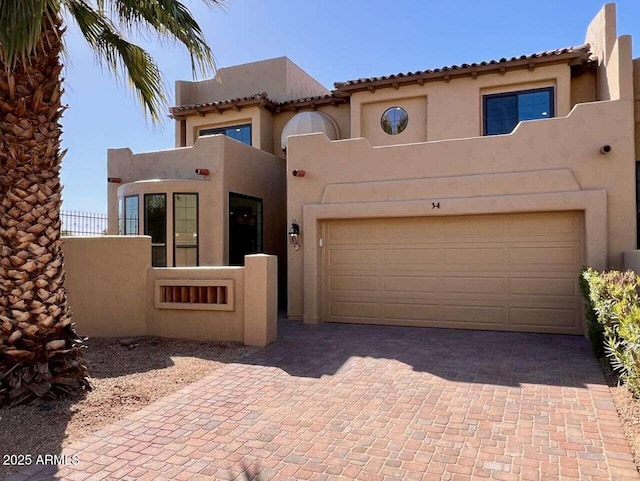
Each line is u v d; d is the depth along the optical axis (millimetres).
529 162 12945
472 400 7461
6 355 7449
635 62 13961
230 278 11852
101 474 5285
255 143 20766
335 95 19422
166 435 6316
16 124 7266
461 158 13641
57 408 7281
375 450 5754
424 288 14281
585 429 6238
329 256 15398
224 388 8289
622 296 7191
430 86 17672
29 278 7539
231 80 23250
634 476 5004
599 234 12125
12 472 5355
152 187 16188
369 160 14719
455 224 13938
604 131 12266
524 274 13188
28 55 6504
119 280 12633
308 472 5242
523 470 5188
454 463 5383
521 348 11023
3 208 7414
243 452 5773
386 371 9211
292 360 10141
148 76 9938
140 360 10219
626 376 6082
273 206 20000
